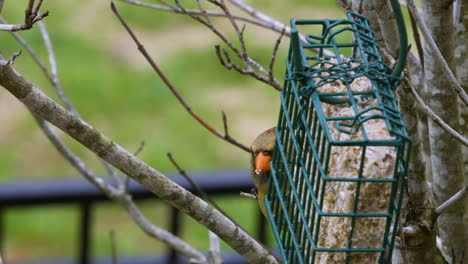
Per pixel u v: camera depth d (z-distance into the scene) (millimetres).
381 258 4727
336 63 4992
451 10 5422
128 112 16688
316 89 4609
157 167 15367
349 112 4801
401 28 4473
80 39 18547
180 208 4930
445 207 5285
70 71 17484
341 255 4887
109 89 17172
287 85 5402
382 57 5316
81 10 19562
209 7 13461
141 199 8375
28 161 15508
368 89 4805
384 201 4695
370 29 5172
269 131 6641
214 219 5012
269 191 5762
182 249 6664
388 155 4645
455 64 5602
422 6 5504
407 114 5152
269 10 19188
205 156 15742
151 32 19062
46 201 8188
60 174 15414
